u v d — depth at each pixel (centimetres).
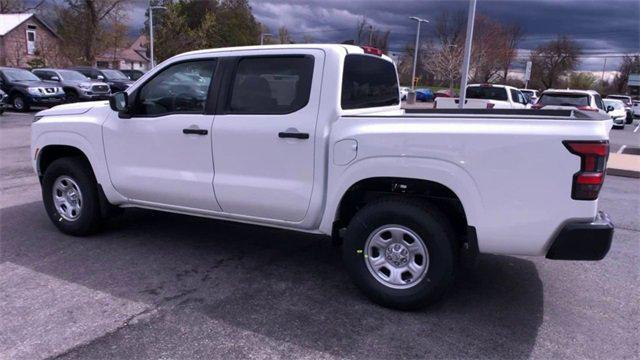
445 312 397
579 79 8138
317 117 410
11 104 2098
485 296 428
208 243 545
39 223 602
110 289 426
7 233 564
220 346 343
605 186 985
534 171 346
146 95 498
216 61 459
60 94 2169
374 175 387
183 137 467
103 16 4431
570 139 337
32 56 4722
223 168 452
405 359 332
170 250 521
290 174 423
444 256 377
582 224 342
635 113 4334
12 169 930
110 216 558
